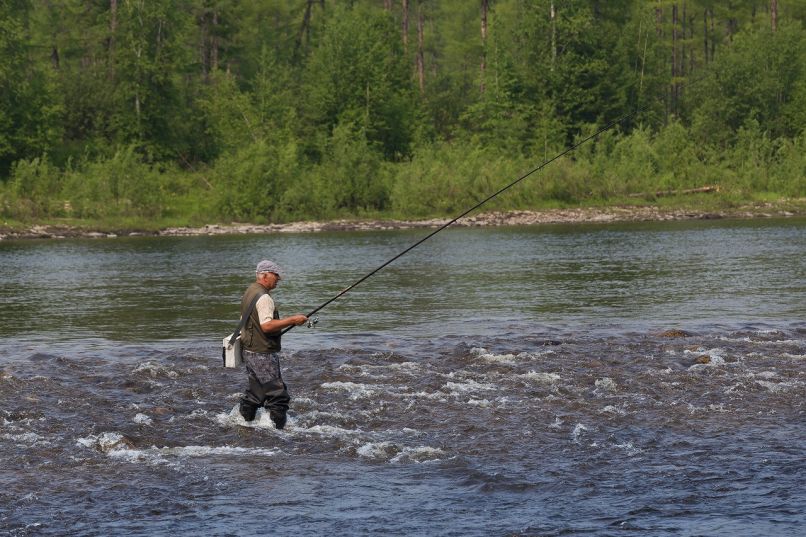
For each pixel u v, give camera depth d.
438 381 20.20
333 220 93.19
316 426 16.69
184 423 17.02
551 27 136.50
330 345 25.48
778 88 135.88
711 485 13.35
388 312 31.98
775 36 139.88
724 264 46.31
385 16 149.25
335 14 142.75
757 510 12.38
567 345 24.41
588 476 13.83
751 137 117.94
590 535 11.67
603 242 63.69
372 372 21.33
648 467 14.20
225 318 31.20
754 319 28.89
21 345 26.23
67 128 120.25
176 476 14.04
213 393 19.55
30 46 117.31
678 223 85.06
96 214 89.94
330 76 133.38
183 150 123.31
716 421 16.77
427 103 149.75
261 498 13.09
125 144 118.44
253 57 163.25
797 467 14.07
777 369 20.98
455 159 107.19
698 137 134.00
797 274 41.22
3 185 98.44
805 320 28.52
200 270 48.91
